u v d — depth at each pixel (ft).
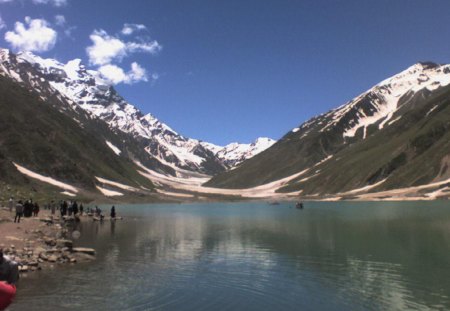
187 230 179.32
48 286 74.33
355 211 311.88
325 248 122.42
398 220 214.48
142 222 231.09
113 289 73.20
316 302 67.82
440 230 163.43
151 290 73.00
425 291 74.33
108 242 136.56
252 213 328.08
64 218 212.84
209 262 99.76
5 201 276.41
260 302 67.67
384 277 85.05
